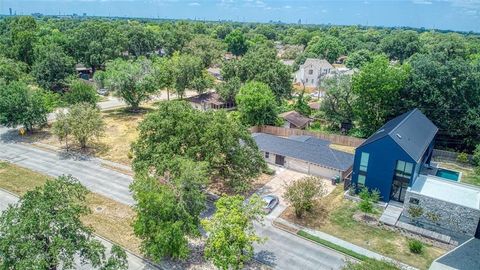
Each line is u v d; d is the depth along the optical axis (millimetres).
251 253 24703
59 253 19562
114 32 107562
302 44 178750
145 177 27859
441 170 44812
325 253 28562
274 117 61281
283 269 26438
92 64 101625
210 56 108500
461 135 51094
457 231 31172
